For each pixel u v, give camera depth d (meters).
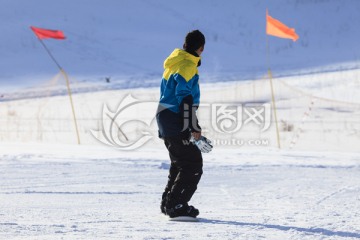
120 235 9.97
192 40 12.61
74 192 17.83
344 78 88.69
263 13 184.62
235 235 10.29
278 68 119.56
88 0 191.00
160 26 173.38
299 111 59.41
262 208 14.90
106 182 20.92
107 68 122.62
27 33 154.25
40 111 63.38
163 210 13.07
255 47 148.75
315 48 146.62
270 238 10.09
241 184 21.31
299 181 22.44
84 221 11.57
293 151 35.94
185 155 12.60
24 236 9.62
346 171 26.31
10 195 16.70
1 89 93.12
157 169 25.77
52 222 11.30
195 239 9.78
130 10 186.00
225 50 144.88
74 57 132.50
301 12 181.88
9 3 180.75
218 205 15.58
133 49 145.25
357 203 16.02
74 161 28.44
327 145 43.09
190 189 12.54
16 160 28.70
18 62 125.31
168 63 12.58
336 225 11.60
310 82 85.88
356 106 61.69
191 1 195.75
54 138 47.44
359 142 44.66
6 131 51.25
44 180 21.19
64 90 88.25
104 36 157.62
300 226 11.44
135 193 17.92
